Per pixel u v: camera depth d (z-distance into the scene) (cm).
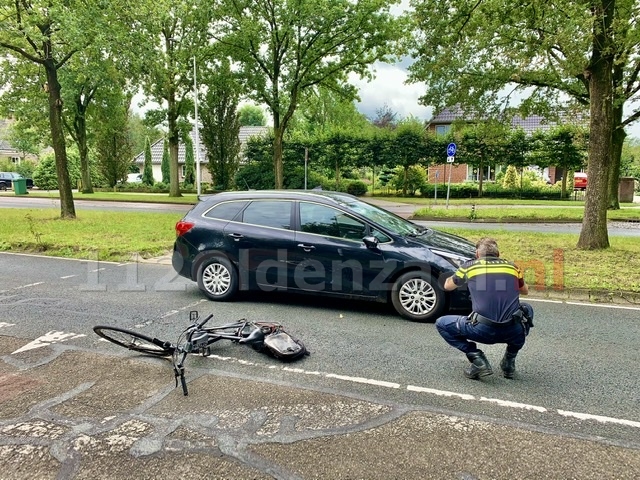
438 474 268
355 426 321
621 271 780
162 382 392
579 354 461
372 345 483
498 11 1061
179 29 2462
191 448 294
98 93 3216
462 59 1291
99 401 357
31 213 1767
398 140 3162
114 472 271
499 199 2861
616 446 299
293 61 2420
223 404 353
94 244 1052
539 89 1697
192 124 3134
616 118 1972
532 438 307
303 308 623
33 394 369
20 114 2792
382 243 580
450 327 398
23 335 507
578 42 868
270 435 309
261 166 3344
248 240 633
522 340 388
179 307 623
